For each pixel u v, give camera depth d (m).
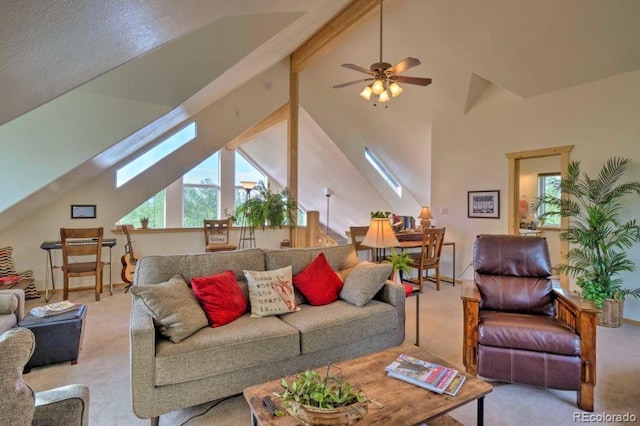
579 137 4.08
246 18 3.27
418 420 1.29
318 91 6.60
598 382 2.36
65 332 2.54
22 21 0.82
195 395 1.87
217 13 1.58
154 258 2.41
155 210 7.28
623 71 3.70
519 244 2.85
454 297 4.53
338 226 10.70
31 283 4.22
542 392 2.25
